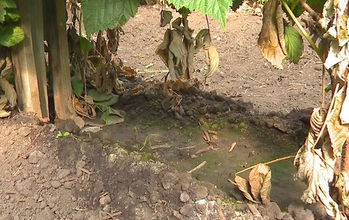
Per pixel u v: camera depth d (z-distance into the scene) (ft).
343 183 5.69
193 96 9.12
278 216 5.95
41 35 7.37
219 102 9.11
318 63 13.79
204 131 7.98
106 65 8.27
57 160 6.91
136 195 6.31
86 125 7.90
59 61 7.61
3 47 7.36
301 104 10.98
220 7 5.19
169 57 7.40
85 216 6.30
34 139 7.15
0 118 7.45
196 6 5.27
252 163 7.23
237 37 15.74
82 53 8.02
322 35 5.71
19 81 7.48
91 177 6.66
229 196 6.36
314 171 5.63
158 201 6.21
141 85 9.26
